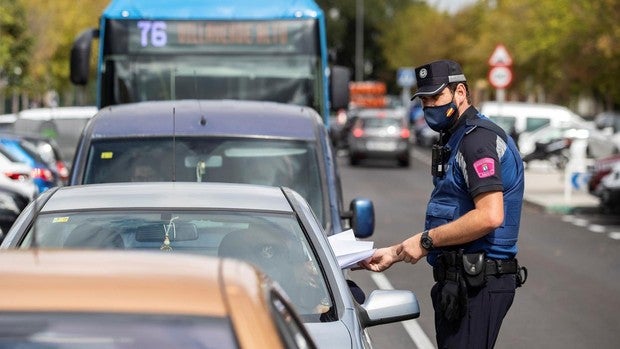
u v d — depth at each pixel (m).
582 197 43.22
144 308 4.88
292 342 5.16
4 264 5.29
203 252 8.80
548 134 62.81
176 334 4.77
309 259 8.71
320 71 23.95
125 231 8.88
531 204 41.66
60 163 36.41
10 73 65.81
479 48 97.31
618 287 22.19
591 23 63.66
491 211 9.62
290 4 24.06
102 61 23.88
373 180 54.94
